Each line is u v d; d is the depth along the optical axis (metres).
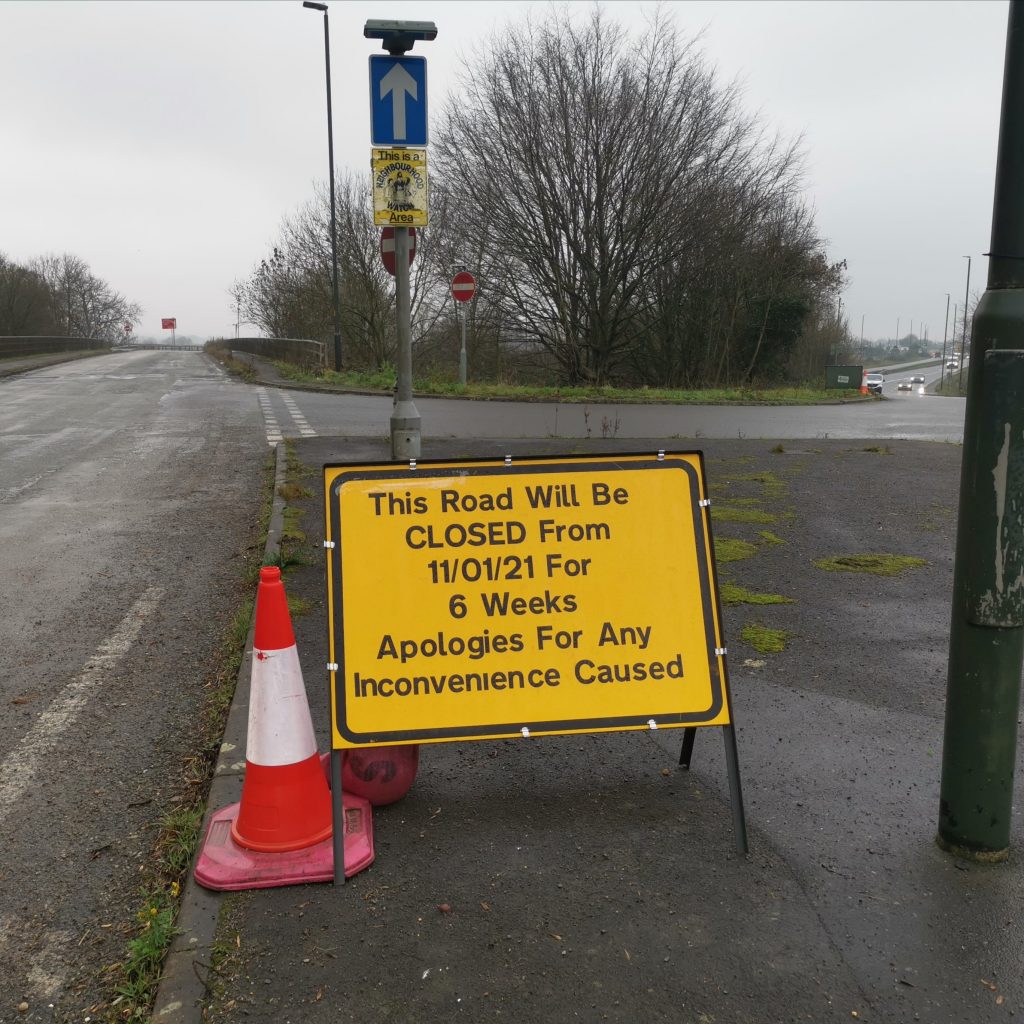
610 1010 2.33
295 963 2.49
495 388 24.39
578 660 3.22
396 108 6.60
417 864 2.95
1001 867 2.93
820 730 3.88
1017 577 2.78
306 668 4.58
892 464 11.09
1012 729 2.89
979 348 2.72
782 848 3.03
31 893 2.92
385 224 6.77
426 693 3.14
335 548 3.18
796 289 37.69
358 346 34.12
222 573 6.50
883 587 5.91
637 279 30.16
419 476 3.24
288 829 2.94
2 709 4.28
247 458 11.59
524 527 3.26
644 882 2.85
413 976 2.44
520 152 28.41
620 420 17.58
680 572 3.29
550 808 3.29
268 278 39.88
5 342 40.78
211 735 3.94
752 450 12.45
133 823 3.32
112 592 6.06
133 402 19.39
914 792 3.38
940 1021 2.30
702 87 28.03
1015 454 2.70
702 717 3.19
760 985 2.42
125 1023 2.35
